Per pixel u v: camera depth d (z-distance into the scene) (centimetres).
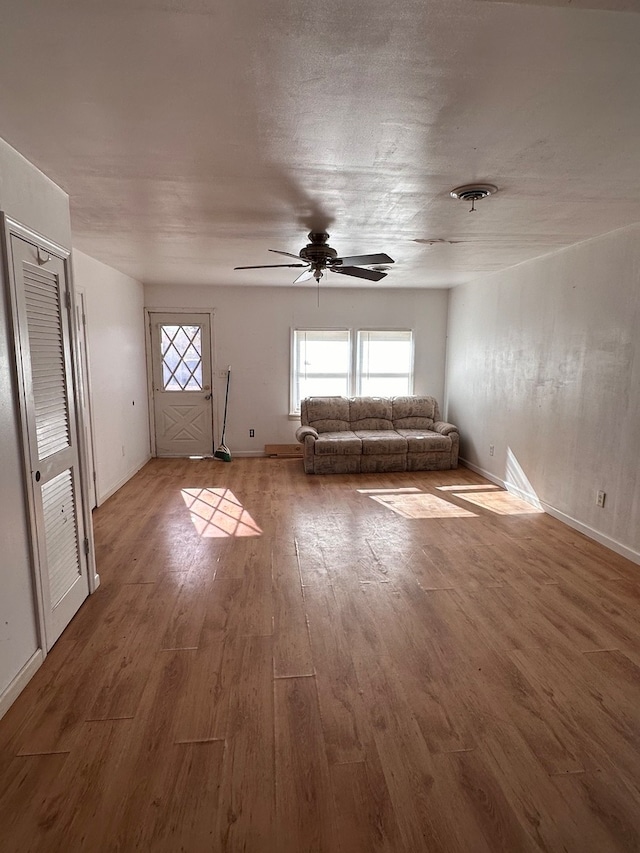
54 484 241
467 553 348
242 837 144
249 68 150
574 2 118
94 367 446
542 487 445
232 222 329
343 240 382
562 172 236
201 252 423
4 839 143
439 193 268
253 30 132
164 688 207
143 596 285
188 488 516
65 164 223
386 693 205
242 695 203
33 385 221
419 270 519
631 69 150
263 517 424
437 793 158
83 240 379
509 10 122
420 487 524
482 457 570
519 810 153
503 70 151
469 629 252
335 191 264
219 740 180
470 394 601
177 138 198
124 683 210
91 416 438
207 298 641
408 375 685
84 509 279
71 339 265
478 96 166
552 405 428
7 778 163
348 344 671
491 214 309
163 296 632
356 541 370
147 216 312
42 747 176
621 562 334
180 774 165
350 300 662
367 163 224
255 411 671
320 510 445
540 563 332
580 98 167
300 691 206
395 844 142
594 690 207
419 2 120
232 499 477
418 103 171
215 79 155
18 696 201
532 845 142
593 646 238
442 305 675
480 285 568
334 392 678
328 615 265
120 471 523
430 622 258
